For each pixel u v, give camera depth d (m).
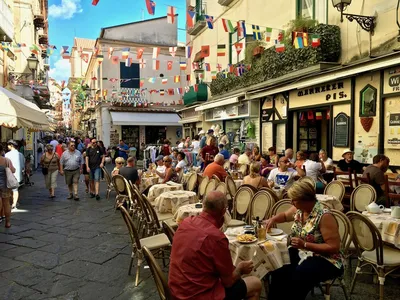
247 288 2.77
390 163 7.23
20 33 18.11
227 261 2.51
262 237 3.34
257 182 6.22
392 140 7.15
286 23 10.82
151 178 9.02
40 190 11.89
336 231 3.10
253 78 12.05
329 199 5.44
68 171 9.88
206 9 16.98
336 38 8.64
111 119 23.72
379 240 3.40
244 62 12.57
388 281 4.04
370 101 7.69
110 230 6.58
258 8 12.41
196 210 4.76
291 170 7.02
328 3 9.07
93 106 27.58
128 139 24.64
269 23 11.78
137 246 4.16
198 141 15.27
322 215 3.12
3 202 6.74
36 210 8.47
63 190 11.84
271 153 9.88
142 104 23.95
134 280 4.26
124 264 4.80
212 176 7.09
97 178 10.08
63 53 9.23
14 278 4.35
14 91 15.98
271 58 10.61
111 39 23.02
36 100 20.39
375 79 7.52
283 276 3.29
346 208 6.66
